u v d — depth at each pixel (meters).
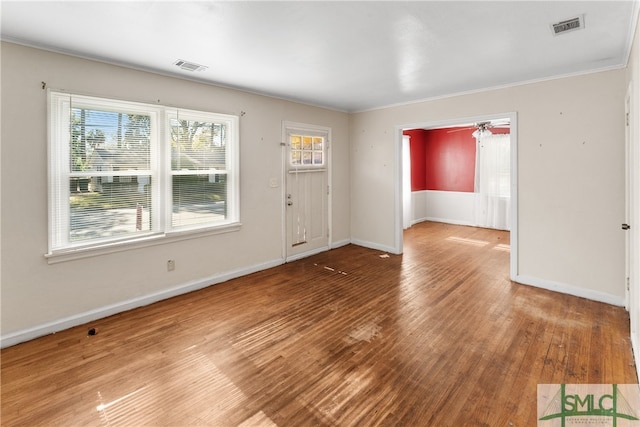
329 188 5.46
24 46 2.55
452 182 7.95
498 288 3.74
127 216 3.23
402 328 2.81
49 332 2.74
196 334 2.73
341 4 2.02
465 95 4.23
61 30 2.37
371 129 5.43
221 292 3.67
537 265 3.76
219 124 3.93
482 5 2.05
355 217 5.84
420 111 4.73
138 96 3.19
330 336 2.69
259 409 1.87
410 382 2.09
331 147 5.42
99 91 2.95
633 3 2.04
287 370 2.24
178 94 3.49
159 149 3.38
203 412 1.85
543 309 3.16
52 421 1.78
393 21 2.25
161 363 2.32
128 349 2.50
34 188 2.65
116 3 1.99
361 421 1.77
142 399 1.96
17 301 2.60
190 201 3.71
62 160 2.82
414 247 5.70
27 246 2.63
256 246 4.38
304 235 5.09
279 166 4.62
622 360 2.30
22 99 2.56
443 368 2.24
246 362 2.34
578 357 2.35
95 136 2.99
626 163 3.07
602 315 3.02
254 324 2.91
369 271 4.39
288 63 3.10
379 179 5.39
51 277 2.76
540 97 3.62
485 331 2.75
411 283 3.92
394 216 5.24
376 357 2.38
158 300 3.43
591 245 3.39
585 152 3.38
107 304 3.09
